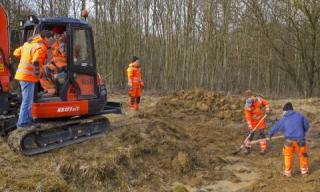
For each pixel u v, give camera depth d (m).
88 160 7.62
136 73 13.70
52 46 8.31
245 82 29.98
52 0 23.58
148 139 9.12
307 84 23.50
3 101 8.34
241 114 13.70
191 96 15.20
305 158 8.23
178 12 26.06
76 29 8.38
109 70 24.83
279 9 23.12
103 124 9.26
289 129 8.23
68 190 6.60
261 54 27.80
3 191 6.17
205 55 26.36
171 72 25.98
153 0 26.34
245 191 7.57
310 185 7.67
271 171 8.62
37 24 7.88
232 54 28.31
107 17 24.88
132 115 12.22
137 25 25.91
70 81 8.35
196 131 11.72
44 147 7.91
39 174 6.82
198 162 8.85
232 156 9.71
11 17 20.45
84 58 8.61
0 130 8.53
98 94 8.89
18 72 7.75
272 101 17.14
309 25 22.05
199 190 7.59
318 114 14.34
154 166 8.27
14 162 7.31
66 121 8.41
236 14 26.28
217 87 26.28
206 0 26.28
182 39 25.95
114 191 7.15
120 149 8.23
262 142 9.86
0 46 8.22
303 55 22.80
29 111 7.81
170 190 7.48
